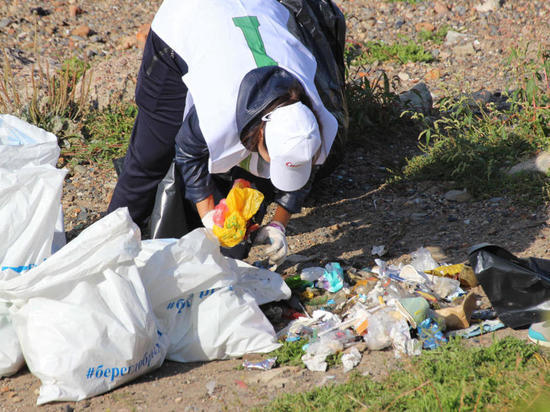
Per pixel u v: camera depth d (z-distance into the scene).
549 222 16.61
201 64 12.57
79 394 10.60
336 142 18.67
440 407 9.25
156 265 11.76
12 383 11.33
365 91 24.36
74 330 10.62
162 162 16.48
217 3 13.57
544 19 34.06
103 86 26.09
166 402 10.57
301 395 10.21
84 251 10.94
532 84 21.55
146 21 37.50
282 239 13.20
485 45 32.03
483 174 19.73
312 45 17.28
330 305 13.69
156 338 11.33
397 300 12.12
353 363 11.31
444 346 11.35
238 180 12.90
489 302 13.53
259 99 11.28
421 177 20.64
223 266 12.35
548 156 19.30
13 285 10.81
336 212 19.30
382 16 36.44
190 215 16.08
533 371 10.19
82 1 38.94
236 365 11.83
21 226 11.84
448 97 25.11
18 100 24.25
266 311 13.55
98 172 22.55
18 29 35.09
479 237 16.61
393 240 17.05
